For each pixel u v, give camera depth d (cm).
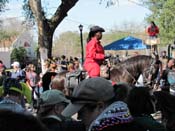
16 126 156
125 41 3042
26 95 554
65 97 392
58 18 2600
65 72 1093
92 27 1070
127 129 265
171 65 1422
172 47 2312
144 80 1130
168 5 5766
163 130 334
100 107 275
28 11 3141
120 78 1101
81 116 282
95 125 267
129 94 355
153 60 1132
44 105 383
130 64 1116
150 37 1841
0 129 155
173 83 1352
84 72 1095
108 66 1093
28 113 165
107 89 277
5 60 5103
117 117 266
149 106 352
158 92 401
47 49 2539
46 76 1066
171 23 5803
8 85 528
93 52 1063
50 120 352
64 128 331
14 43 7100
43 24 2528
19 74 1700
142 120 331
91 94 275
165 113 399
